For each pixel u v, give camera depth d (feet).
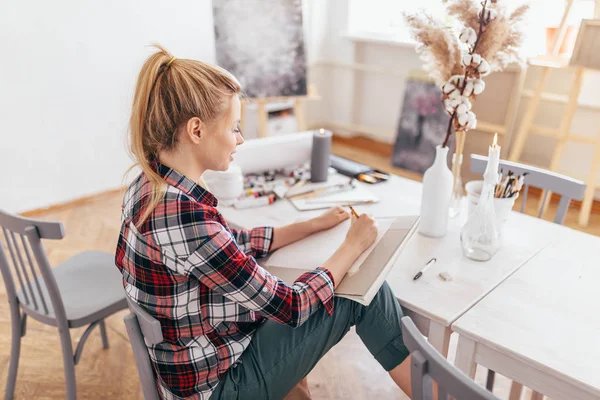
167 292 3.33
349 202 5.40
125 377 6.11
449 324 3.53
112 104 11.12
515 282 3.99
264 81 12.26
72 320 5.06
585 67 9.01
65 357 5.17
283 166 6.22
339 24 14.69
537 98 9.98
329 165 6.24
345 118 15.51
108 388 5.94
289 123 13.99
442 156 4.46
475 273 4.11
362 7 14.28
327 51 15.25
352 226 3.98
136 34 11.05
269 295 3.35
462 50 4.37
